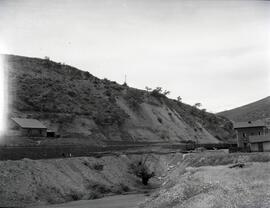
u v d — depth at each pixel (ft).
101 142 343.05
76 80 526.98
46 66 541.75
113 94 523.70
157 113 537.65
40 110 400.06
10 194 180.65
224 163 221.46
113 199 205.77
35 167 209.15
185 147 362.94
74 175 226.58
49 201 189.98
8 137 286.05
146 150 327.88
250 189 131.34
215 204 117.91
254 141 280.51
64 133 369.09
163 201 148.36
